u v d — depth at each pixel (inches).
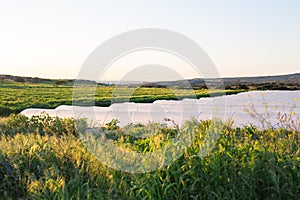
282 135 212.5
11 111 592.7
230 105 379.9
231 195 144.6
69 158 184.5
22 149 186.4
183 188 146.4
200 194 144.4
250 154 163.0
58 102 722.8
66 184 158.9
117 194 151.7
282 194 143.4
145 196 144.1
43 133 302.4
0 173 172.7
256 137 233.5
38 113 428.5
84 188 157.6
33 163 177.0
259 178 152.3
